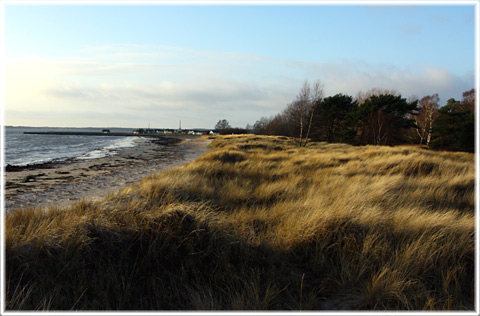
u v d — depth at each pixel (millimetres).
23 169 14688
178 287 3023
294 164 12023
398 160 11227
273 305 2801
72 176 12555
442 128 31438
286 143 34406
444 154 17125
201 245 3527
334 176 8820
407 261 3359
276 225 4543
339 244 3748
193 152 29000
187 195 5867
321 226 4043
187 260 3303
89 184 10594
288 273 3346
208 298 2867
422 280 3223
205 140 60281
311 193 6395
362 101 61469
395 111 36219
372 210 4645
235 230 3885
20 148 34438
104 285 2887
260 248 3693
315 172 9969
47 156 23391
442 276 3230
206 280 3174
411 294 2969
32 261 2908
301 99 26609
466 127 29250
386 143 34594
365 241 3742
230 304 2830
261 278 3227
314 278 3328
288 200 6117
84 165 16875
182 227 3693
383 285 3008
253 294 2869
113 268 3045
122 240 3357
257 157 14805
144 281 3037
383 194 6363
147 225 3541
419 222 4309
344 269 3297
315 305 2828
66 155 24484
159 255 3287
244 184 7672
